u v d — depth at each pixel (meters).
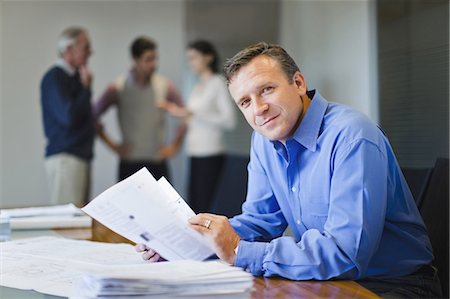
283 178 1.27
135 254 1.23
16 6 4.09
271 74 1.11
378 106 3.15
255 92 1.12
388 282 1.10
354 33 3.43
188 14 4.34
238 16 4.42
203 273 0.84
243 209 1.42
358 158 1.04
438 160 1.34
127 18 4.26
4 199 4.09
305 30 4.27
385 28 3.11
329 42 3.82
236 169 2.19
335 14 3.69
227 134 4.25
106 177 4.21
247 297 0.85
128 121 3.80
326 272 0.96
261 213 1.38
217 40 4.40
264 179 1.37
